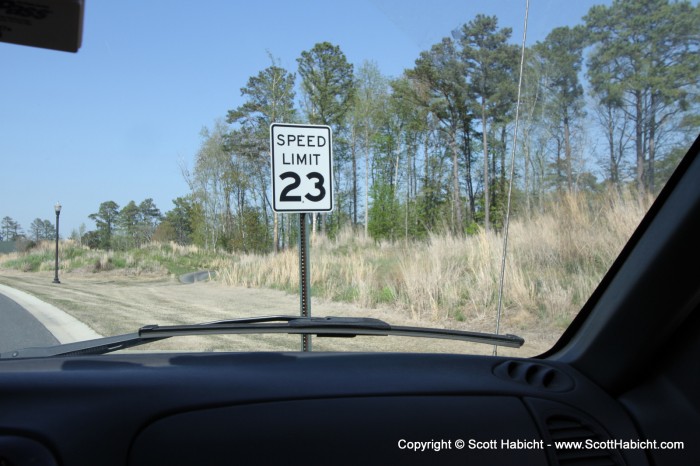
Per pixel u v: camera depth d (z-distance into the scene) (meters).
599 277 6.34
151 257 35.81
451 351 4.16
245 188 47.38
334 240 22.50
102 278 27.97
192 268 33.78
